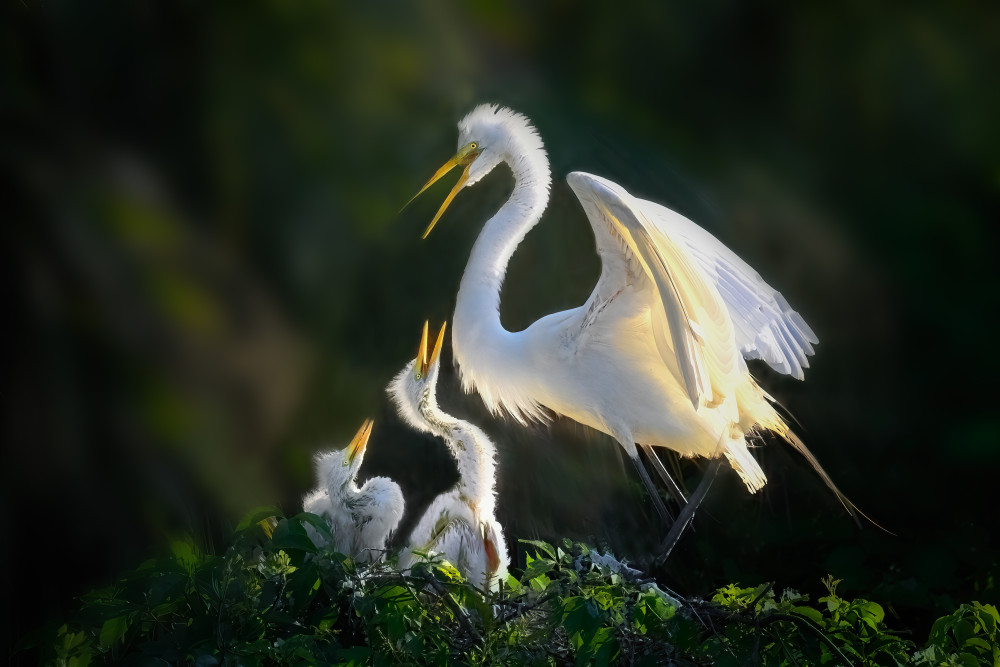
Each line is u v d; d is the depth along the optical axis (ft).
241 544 22.99
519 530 39.96
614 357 31.50
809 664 21.50
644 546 39.93
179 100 34.63
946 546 37.40
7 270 29.32
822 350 41.32
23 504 29.14
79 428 29.60
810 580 37.99
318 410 38.14
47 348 29.45
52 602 29.07
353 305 39.50
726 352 26.30
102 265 30.17
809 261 40.40
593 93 41.75
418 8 37.93
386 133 38.70
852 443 41.70
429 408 29.07
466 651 22.02
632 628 22.29
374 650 20.99
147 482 30.45
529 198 33.47
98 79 32.73
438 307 40.55
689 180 40.50
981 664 24.64
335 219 38.04
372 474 40.29
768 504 40.60
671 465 41.14
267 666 21.57
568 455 40.73
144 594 22.48
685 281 25.29
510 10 41.22
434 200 40.09
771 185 40.40
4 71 30.27
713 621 22.18
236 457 32.55
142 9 33.19
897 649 22.56
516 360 32.65
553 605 21.75
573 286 41.63
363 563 22.75
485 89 40.34
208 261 33.40
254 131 35.78
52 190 30.01
